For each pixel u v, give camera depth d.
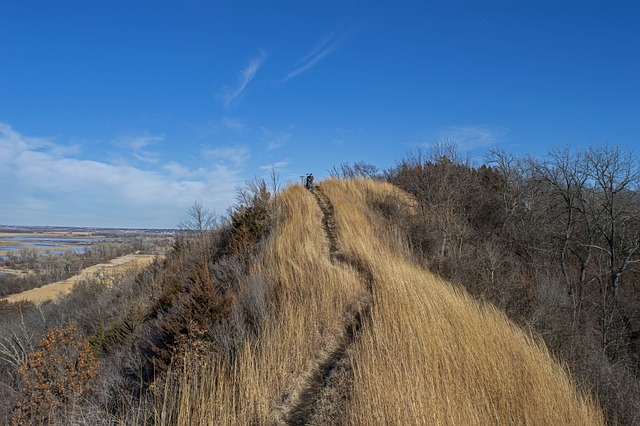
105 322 15.39
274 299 9.48
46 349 8.17
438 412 5.58
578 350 11.78
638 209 21.48
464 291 12.30
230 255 15.06
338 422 5.60
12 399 7.65
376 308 8.95
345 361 7.35
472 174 29.25
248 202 19.44
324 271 11.41
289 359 7.11
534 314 13.59
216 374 6.50
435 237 19.00
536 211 26.83
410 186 28.19
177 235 22.11
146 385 7.19
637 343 17.05
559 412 6.76
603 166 21.70
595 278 21.67
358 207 21.86
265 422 5.54
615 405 8.80
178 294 11.42
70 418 6.31
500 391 6.62
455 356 7.29
